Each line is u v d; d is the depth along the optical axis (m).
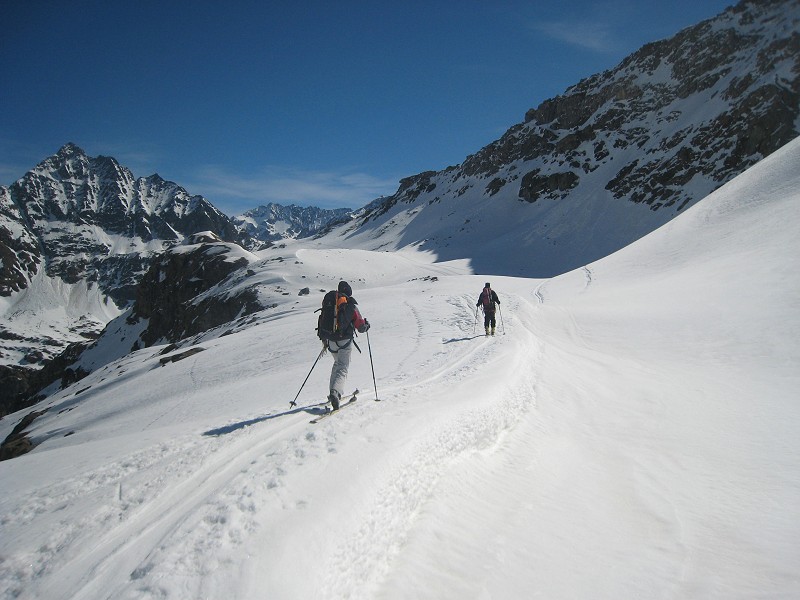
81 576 2.88
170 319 104.50
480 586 3.26
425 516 3.99
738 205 33.25
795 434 7.55
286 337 27.48
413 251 126.62
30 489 4.48
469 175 181.25
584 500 4.93
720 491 5.43
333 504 3.52
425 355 14.33
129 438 6.85
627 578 3.54
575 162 133.38
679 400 9.93
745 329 15.92
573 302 28.97
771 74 109.12
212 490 3.97
